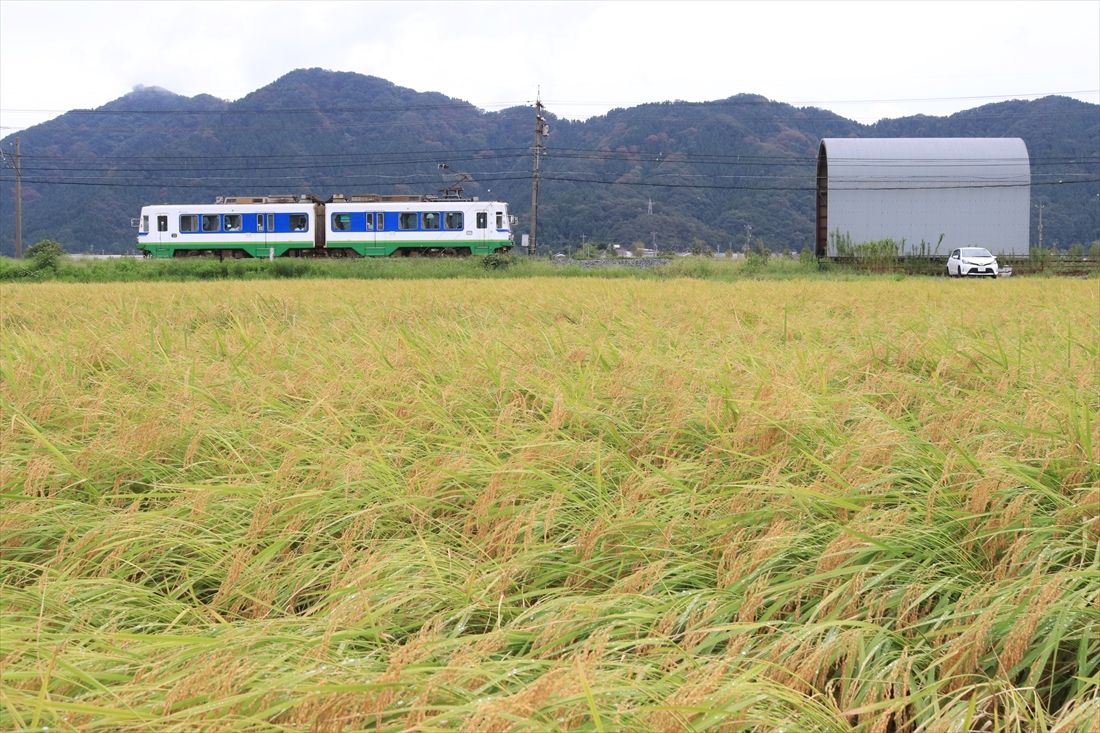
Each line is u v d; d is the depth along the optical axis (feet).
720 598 12.26
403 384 23.81
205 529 15.01
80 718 8.89
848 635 10.65
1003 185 200.03
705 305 49.67
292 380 24.85
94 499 17.11
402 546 14.51
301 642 10.57
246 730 8.67
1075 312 45.80
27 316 50.96
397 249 162.81
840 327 37.99
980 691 10.28
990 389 23.38
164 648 10.53
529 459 17.26
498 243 164.35
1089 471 15.06
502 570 13.05
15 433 19.83
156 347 31.55
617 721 8.57
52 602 12.18
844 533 12.99
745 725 8.87
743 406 19.86
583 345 30.58
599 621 11.54
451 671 9.43
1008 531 13.14
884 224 197.67
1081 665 10.42
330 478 17.17
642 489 15.78
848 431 18.88
